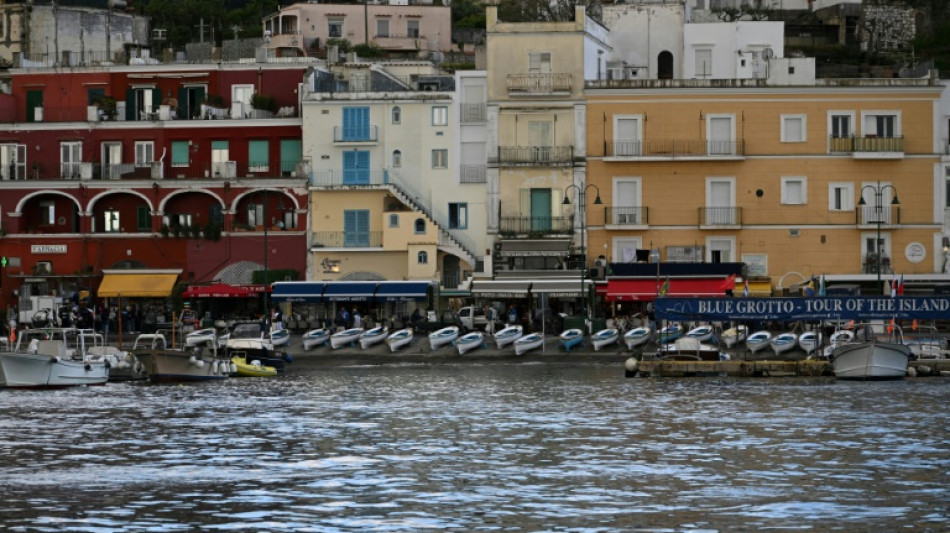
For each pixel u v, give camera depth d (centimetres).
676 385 8788
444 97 12594
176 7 19025
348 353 11025
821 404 7519
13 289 12781
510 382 9094
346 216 12669
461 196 12588
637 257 12050
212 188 12781
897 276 11819
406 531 4328
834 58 16662
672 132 12262
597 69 12938
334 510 4634
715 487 5006
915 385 8656
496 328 11494
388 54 17562
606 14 13762
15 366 8850
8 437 6378
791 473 5278
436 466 5500
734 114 12206
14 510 4641
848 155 12125
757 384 8825
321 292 11938
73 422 6962
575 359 10675
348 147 12712
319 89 12962
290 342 11438
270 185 12725
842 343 9650
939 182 12106
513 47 12494
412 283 11900
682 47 13675
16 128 13088
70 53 15112
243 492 4947
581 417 7050
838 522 4422
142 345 10262
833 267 12150
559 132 12425
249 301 12512
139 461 5653
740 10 16762
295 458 5722
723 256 12219
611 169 12338
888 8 17438
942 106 12325
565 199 11969
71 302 12438
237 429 6656
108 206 12912
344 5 18025
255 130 12925
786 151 12175
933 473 5250
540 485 5072
